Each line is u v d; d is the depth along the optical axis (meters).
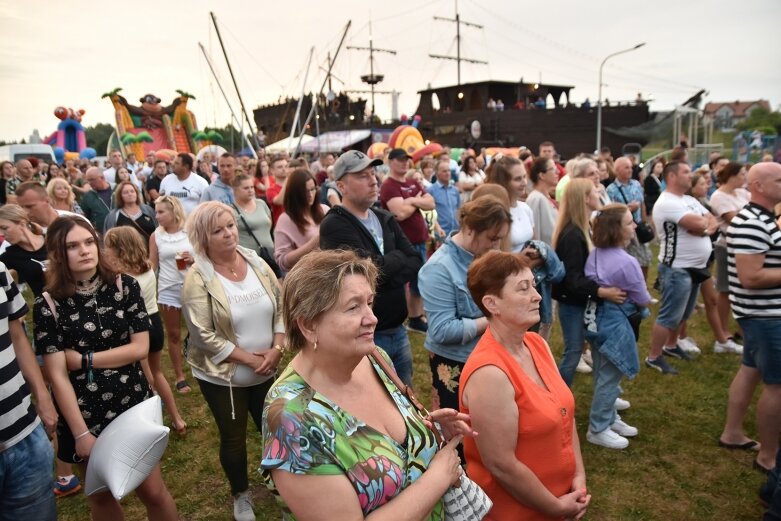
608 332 3.72
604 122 27.44
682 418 4.38
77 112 32.16
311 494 1.35
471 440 2.26
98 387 2.60
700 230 4.79
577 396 4.78
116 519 2.64
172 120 37.56
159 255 4.75
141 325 2.75
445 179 7.36
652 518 3.25
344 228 3.18
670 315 5.10
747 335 3.57
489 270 2.21
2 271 2.33
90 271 2.63
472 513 1.71
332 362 1.53
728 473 3.65
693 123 24.38
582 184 3.88
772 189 3.40
